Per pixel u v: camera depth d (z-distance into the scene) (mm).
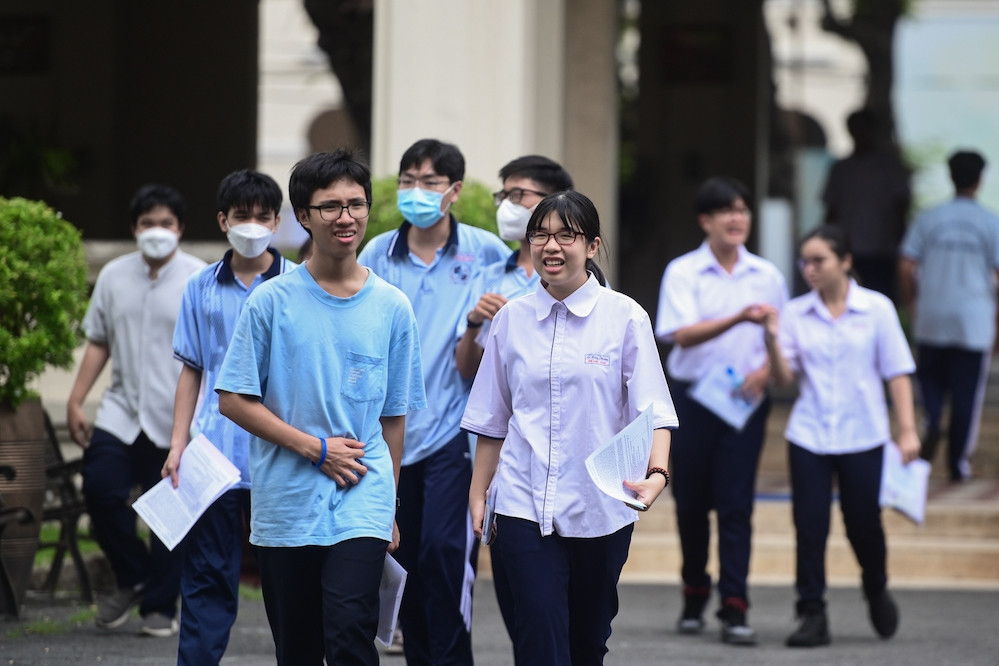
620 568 10633
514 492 10508
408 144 21984
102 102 31109
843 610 18922
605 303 10617
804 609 16406
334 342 10297
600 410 10508
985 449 27922
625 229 35156
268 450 10312
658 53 34938
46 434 18281
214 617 12906
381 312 10406
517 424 10602
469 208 18156
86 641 15469
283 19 61688
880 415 16609
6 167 28406
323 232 10180
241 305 13188
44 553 19344
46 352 16688
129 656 14625
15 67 31016
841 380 16609
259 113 31766
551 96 25203
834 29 56938
